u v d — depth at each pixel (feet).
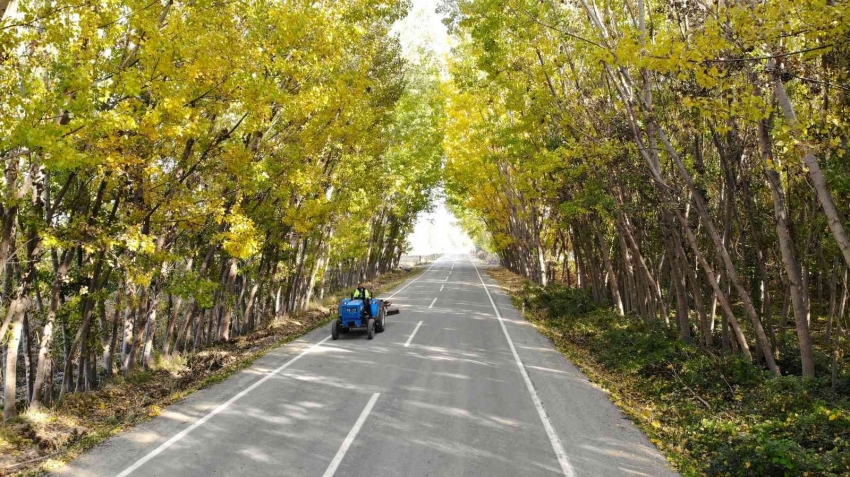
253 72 30.01
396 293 98.63
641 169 41.22
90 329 44.91
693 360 35.22
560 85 50.75
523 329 55.57
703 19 30.12
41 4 22.48
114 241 27.14
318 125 43.80
